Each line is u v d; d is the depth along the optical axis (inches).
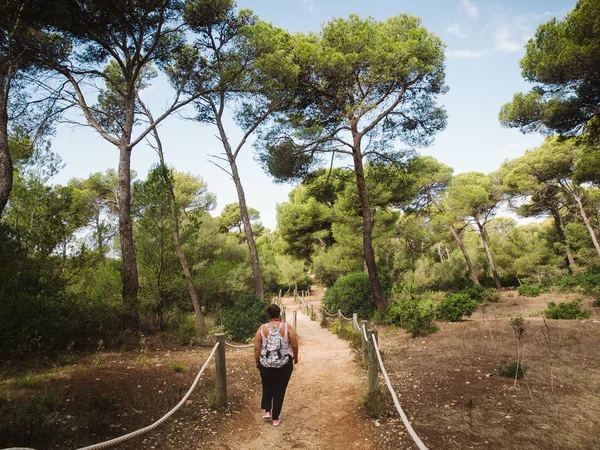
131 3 417.4
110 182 1039.0
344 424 183.2
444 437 152.6
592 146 664.4
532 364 251.6
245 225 605.9
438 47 621.3
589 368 232.7
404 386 231.0
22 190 411.8
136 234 458.6
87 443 138.8
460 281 1238.9
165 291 471.8
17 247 300.2
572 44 505.0
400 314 514.6
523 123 689.6
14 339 266.5
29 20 336.8
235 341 470.3
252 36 522.0
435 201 1210.0
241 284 745.0
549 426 153.6
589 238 1099.9
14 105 435.8
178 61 546.0
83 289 451.8
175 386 221.0
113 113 551.5
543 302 799.1
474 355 296.2
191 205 1237.1
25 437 132.5
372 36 573.6
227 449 157.1
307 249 1507.1
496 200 1321.4
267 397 188.1
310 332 642.8
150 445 150.4
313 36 623.8
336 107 657.6
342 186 1071.0
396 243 1222.3
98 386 206.5
